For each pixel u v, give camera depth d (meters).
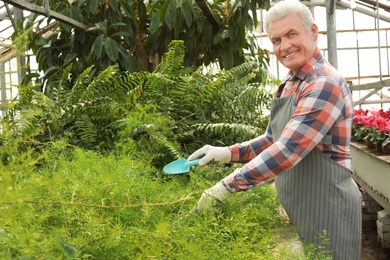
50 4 5.47
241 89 4.24
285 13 2.02
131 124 3.15
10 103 0.76
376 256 3.91
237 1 5.18
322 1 11.16
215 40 5.29
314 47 2.08
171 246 1.20
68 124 3.67
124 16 5.29
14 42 0.71
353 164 4.76
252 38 5.76
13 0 4.13
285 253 1.43
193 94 3.85
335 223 2.08
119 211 1.38
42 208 1.17
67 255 0.98
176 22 5.06
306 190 2.11
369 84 7.01
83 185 1.32
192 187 2.14
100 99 3.62
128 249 1.20
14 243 0.88
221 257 1.32
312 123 1.94
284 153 1.92
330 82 1.98
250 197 2.11
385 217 3.99
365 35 12.62
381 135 3.88
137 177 1.84
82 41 5.30
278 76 12.19
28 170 0.81
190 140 3.82
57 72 5.44
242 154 2.33
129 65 5.09
